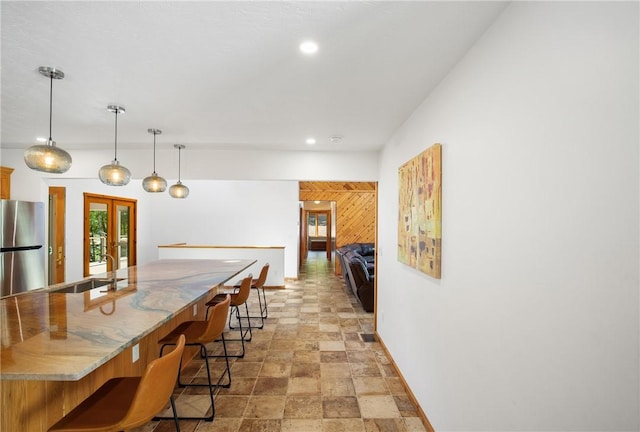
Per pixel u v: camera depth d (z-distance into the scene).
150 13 1.31
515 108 1.24
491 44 1.41
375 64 1.77
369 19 1.36
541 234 1.10
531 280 1.15
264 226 7.61
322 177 4.02
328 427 2.20
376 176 4.00
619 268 0.82
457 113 1.75
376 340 3.80
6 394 1.47
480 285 1.50
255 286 4.32
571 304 0.97
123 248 6.57
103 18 1.35
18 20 1.35
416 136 2.47
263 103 2.38
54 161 2.00
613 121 0.83
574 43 0.96
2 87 2.07
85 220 5.55
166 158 4.04
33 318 1.76
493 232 1.40
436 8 1.29
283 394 2.60
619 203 0.82
